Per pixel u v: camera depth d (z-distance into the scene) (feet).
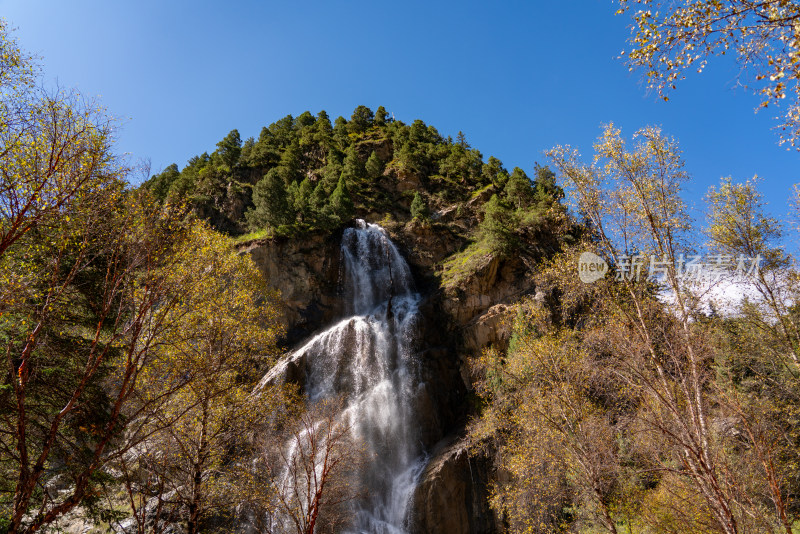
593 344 46.42
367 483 87.25
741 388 49.16
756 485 39.29
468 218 165.99
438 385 106.83
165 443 46.50
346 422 81.56
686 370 39.75
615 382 45.62
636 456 46.55
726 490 36.22
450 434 99.30
